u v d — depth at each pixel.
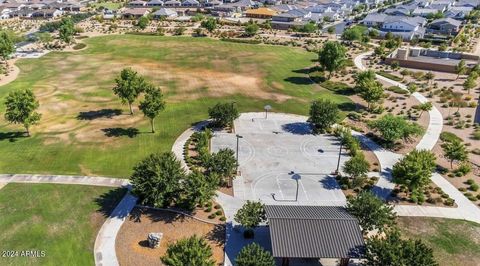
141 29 188.25
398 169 61.31
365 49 153.00
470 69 123.44
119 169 69.75
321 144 79.50
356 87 108.00
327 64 116.50
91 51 150.25
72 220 56.44
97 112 93.94
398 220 57.53
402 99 103.44
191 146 77.81
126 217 57.31
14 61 136.88
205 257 42.50
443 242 53.38
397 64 127.88
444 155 72.88
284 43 163.75
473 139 81.62
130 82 88.12
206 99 102.38
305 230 48.22
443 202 61.62
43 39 160.12
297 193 61.03
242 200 61.53
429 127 87.25
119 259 49.50
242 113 93.88
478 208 60.53
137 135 82.25
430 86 112.69
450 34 175.75
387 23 176.75
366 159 74.06
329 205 60.78
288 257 45.69
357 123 89.56
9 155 73.94
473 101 101.44
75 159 72.69
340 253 46.00
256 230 55.00
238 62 136.00
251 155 74.81
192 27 192.62
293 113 94.50
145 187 55.25
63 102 99.50
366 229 51.34
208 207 59.06
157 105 79.56
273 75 122.44
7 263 48.53
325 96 105.81
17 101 77.69
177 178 57.03
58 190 63.22
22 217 56.75
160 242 52.16
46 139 80.19
